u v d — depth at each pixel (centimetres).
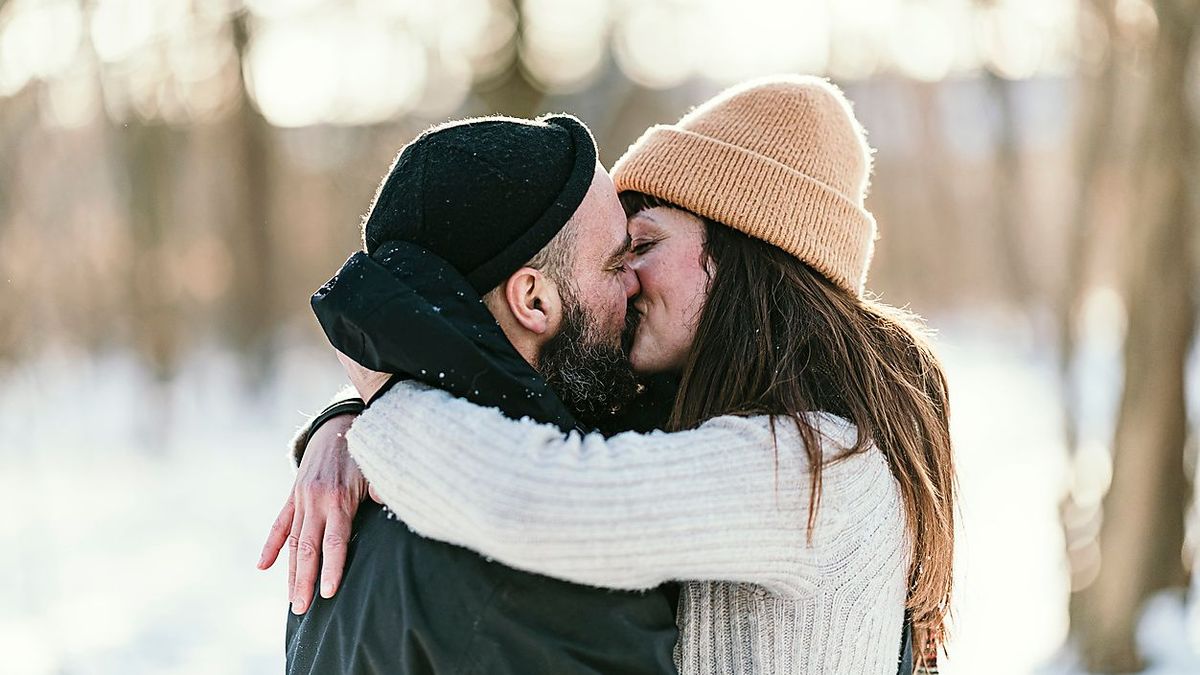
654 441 147
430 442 143
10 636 582
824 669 155
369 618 148
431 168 154
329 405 184
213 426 1326
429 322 145
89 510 886
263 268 1554
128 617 621
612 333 165
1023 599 588
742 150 178
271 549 168
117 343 1415
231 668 544
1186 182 469
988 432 1081
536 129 162
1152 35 483
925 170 1562
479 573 143
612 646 143
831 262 178
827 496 152
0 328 1004
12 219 960
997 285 1628
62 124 1024
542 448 142
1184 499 484
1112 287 548
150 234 1317
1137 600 473
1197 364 574
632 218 184
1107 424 636
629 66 1262
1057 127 938
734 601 156
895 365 179
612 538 137
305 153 1557
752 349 165
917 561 173
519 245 154
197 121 1441
